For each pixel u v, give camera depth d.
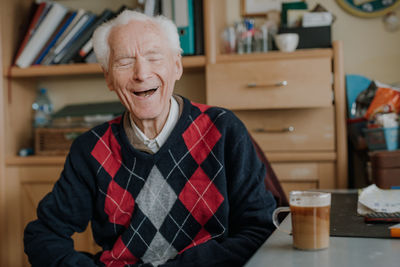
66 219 1.19
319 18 1.97
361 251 0.70
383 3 2.14
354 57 2.20
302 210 0.73
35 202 2.13
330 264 0.65
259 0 2.24
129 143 1.15
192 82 2.34
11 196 2.15
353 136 2.00
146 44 1.12
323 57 1.90
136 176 1.15
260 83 1.94
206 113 1.18
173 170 1.13
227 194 1.13
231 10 2.29
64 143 2.18
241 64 1.96
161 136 1.16
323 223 0.73
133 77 1.12
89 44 2.14
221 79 1.97
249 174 1.11
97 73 2.21
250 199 1.08
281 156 1.96
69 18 2.18
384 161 1.39
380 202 1.00
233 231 1.14
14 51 2.24
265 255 0.71
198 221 1.12
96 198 1.21
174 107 1.19
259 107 1.94
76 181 1.20
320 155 1.94
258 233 1.04
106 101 2.42
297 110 1.98
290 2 2.13
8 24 2.20
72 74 2.24
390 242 0.74
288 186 1.98
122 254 1.14
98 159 1.18
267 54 1.93
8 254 2.14
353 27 2.20
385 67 2.18
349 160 2.13
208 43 1.98
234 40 2.04
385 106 1.76
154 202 1.13
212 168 1.12
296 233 0.74
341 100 1.93
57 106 2.46
